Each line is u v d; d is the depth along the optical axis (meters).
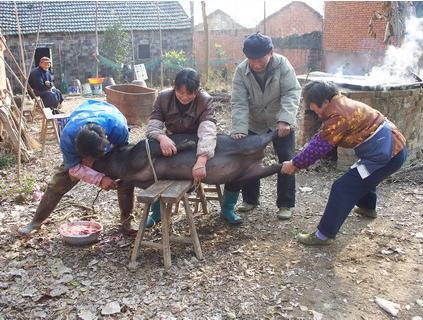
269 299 3.30
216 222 4.57
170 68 22.08
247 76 4.31
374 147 3.70
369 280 3.51
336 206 3.86
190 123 3.94
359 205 4.57
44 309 3.25
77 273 3.68
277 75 4.24
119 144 3.97
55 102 10.55
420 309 3.17
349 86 6.17
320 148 3.73
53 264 3.81
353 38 19.09
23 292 3.43
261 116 4.48
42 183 5.96
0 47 8.80
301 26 25.64
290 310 3.17
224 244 4.11
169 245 3.80
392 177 5.68
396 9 8.34
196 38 24.83
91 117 3.80
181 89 3.59
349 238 4.18
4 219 4.74
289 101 4.23
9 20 20.53
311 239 4.03
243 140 3.94
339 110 3.63
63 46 21.25
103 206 5.07
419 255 3.86
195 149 3.84
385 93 5.94
